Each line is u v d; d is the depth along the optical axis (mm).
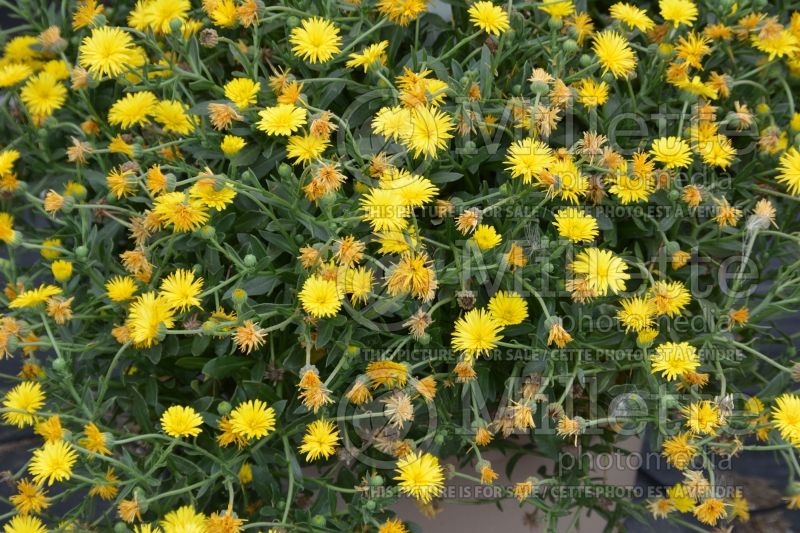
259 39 1266
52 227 1365
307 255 1149
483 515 1338
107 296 1220
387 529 1162
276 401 1188
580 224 1155
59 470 1117
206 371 1177
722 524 1384
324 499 1185
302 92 1244
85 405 1176
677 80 1246
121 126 1295
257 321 1167
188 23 1266
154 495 1198
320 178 1130
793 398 1169
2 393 1231
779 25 1265
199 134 1228
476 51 1234
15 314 1213
